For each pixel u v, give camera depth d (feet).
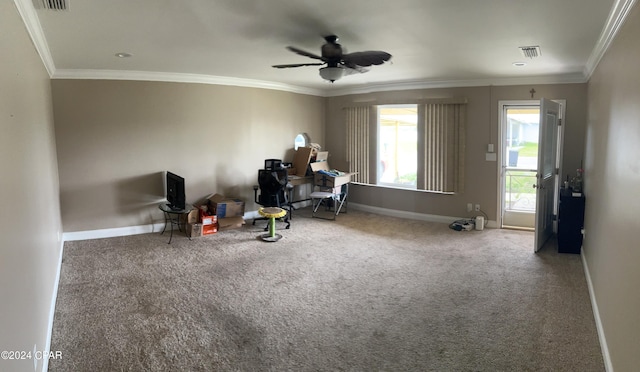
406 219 21.40
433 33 10.80
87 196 17.21
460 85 19.39
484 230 19.02
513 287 12.07
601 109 11.86
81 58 14.17
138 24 10.03
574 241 15.21
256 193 20.89
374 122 22.44
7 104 6.28
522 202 20.08
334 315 10.32
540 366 8.09
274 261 14.49
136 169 18.06
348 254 15.31
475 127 19.35
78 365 8.14
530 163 20.10
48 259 10.26
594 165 12.87
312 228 19.42
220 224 18.66
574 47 12.29
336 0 8.35
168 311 10.53
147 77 17.85
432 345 8.88
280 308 10.73
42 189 10.22
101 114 17.17
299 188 24.22
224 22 9.95
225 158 20.42
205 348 8.79
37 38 10.23
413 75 18.15
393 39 11.46
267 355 8.52
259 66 16.28
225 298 11.34
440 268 13.76
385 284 12.35
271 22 9.93
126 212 18.03
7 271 5.49
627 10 7.91
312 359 8.38
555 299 11.20
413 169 22.35
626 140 7.91
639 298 6.09
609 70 10.56
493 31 10.60
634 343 6.23
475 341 9.04
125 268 13.73
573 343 8.94
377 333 9.41
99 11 8.98
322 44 12.08
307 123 23.95
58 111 16.40
